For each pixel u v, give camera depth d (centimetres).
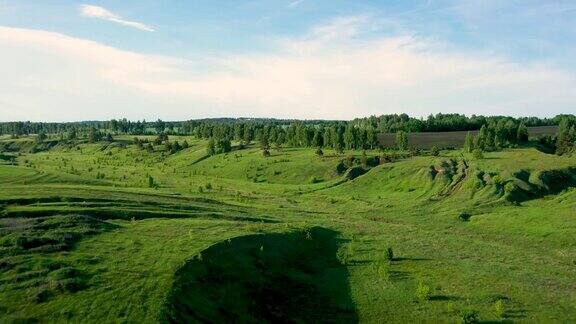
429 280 5759
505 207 10638
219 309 4481
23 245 5153
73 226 6100
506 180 11944
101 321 3753
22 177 13138
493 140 19325
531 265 6419
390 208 11656
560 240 7994
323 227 8400
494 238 8538
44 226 5944
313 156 19612
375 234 8244
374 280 5825
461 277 5834
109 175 17112
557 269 6250
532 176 12056
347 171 16338
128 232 6197
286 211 10481
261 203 11781
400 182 14112
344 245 7338
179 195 10994
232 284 5069
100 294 4166
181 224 6962
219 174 19362
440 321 4688
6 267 4553
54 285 4212
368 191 14138
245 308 4725
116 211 7325
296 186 15950
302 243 7162
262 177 17875
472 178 12512
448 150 19838
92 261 4909
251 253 6019
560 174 12188
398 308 5003
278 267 5984
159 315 3912
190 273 4869
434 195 12344
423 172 13975
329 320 4781
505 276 5856
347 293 5428
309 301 5219
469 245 7544
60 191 8756
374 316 4850
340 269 6269
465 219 10119
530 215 9519
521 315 4734
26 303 3906
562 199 10450
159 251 5419
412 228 9081
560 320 4619
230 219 8256
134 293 4228
